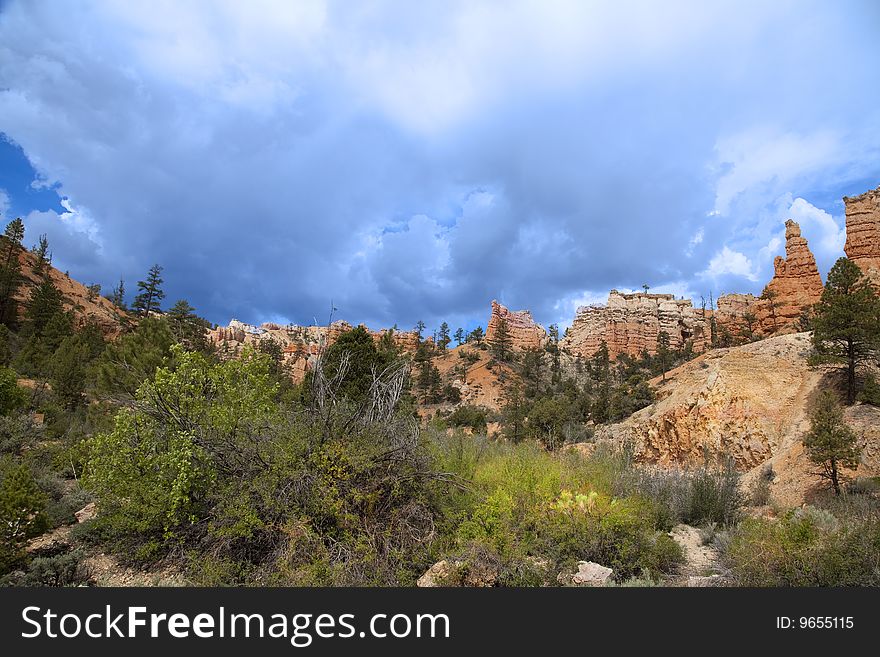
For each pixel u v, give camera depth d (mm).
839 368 23516
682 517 11703
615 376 90250
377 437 7457
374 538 6352
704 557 8320
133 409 7934
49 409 23000
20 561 6645
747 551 6375
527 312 148750
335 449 6836
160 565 6770
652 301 124938
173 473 7141
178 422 7543
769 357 26797
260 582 5703
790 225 85625
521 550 6438
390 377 8883
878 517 6508
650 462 27000
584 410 55312
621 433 32719
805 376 24516
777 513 13062
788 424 22297
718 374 26297
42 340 47250
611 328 120312
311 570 5602
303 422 7688
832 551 5797
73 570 6094
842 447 15406
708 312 123875
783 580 5891
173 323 41656
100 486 7445
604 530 7117
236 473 7109
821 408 16891
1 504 6828
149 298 76812
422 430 8859
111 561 7008
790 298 81375
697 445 24578
